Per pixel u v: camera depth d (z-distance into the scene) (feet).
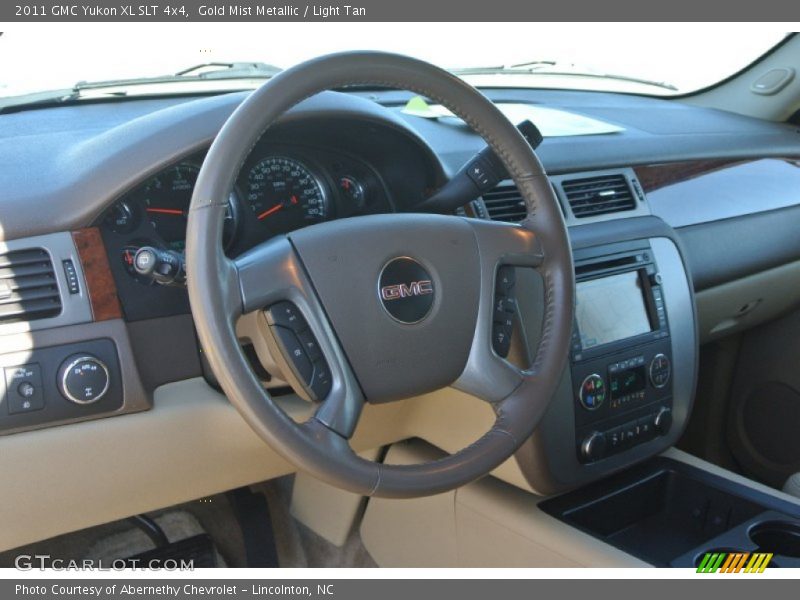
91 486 3.84
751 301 6.44
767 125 7.44
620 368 4.57
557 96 7.20
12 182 3.64
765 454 6.54
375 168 4.36
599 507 4.51
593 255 4.60
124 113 4.62
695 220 5.86
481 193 3.92
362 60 3.15
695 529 4.75
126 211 3.75
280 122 3.70
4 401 3.51
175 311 3.89
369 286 3.18
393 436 4.61
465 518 4.56
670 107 7.57
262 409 2.88
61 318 3.59
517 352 4.17
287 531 5.69
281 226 4.16
